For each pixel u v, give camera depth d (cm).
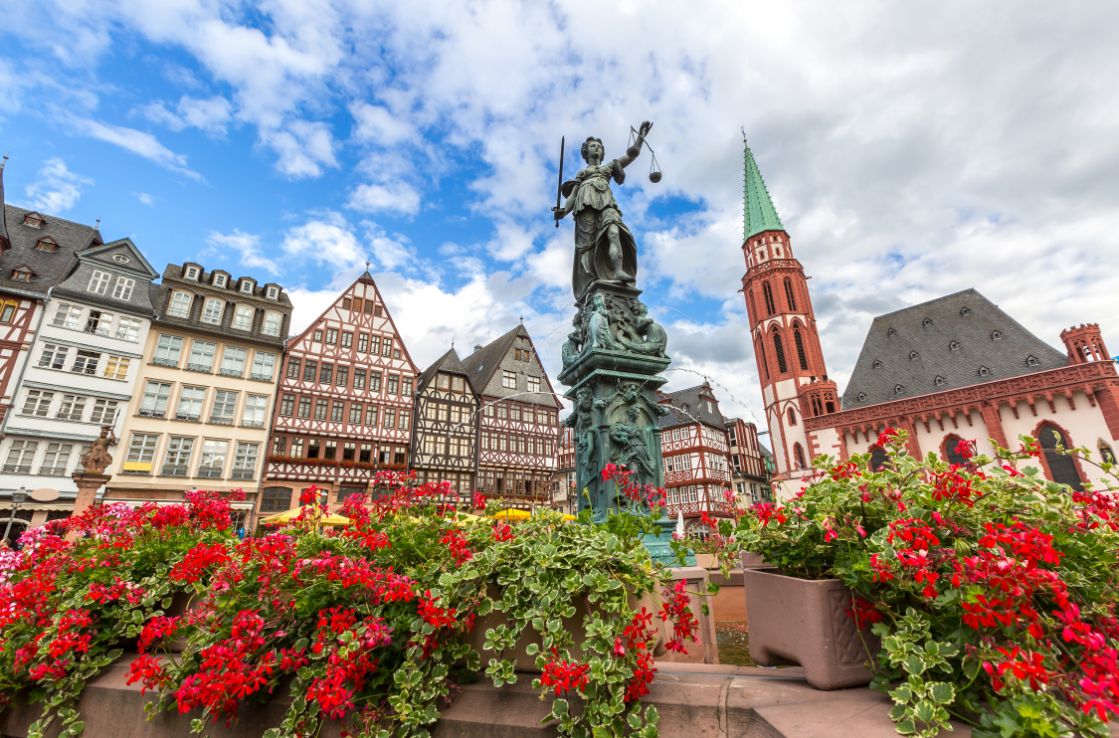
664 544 468
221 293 3012
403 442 3231
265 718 242
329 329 3203
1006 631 168
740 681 228
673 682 232
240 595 254
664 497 377
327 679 208
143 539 368
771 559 258
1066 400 3466
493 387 3681
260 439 2877
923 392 4272
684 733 202
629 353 692
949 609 187
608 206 811
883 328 4919
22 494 2091
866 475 247
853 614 218
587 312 760
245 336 2986
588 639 205
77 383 2503
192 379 2803
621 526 270
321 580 246
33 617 294
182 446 2691
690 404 5012
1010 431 3631
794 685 217
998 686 165
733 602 702
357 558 265
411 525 306
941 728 173
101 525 376
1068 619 153
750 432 6125
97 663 287
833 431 4444
